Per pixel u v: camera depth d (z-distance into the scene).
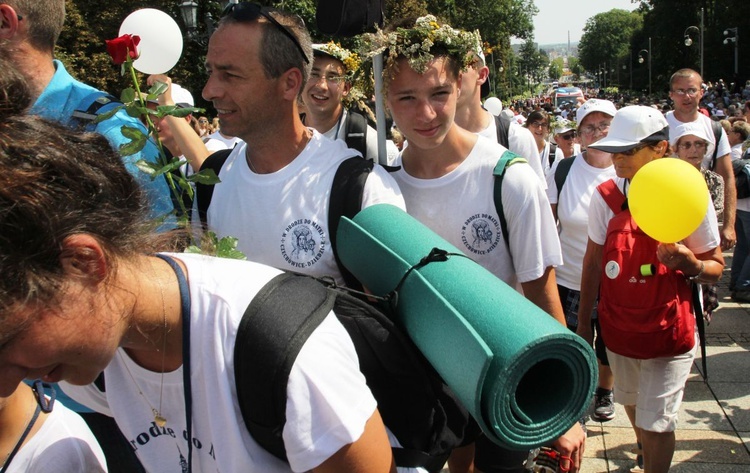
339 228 1.83
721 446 3.82
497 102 7.27
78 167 0.98
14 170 0.91
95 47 22.84
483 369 1.20
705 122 5.74
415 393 1.42
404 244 1.58
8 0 1.99
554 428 1.32
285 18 2.03
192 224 1.81
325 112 3.97
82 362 1.02
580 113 4.97
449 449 1.49
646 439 3.11
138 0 22.30
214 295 1.15
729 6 57.84
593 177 4.09
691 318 2.97
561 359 1.27
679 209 2.59
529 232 2.22
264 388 1.10
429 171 2.37
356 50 2.41
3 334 0.91
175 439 1.31
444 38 2.17
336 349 1.16
